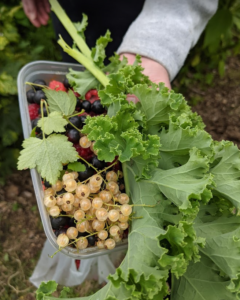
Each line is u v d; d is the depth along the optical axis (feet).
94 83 0.93
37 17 1.48
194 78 2.17
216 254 0.70
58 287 1.36
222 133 2.00
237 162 0.74
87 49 0.99
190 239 0.63
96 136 0.70
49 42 1.91
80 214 0.71
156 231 0.65
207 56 2.04
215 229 0.74
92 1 1.25
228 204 0.78
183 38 1.06
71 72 0.93
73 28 1.02
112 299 0.60
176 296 0.75
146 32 1.03
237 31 2.23
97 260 1.15
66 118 0.80
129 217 0.72
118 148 0.72
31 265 1.55
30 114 0.89
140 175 0.74
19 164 0.76
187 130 0.71
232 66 2.27
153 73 1.01
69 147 0.76
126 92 0.84
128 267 0.63
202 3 1.10
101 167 0.78
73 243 0.75
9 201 1.69
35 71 0.97
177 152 0.75
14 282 1.49
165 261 0.61
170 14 1.06
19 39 1.77
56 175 0.74
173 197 0.68
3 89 1.50
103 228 0.73
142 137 0.78
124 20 1.31
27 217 1.66
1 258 1.54
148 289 0.59
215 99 2.12
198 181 0.67
